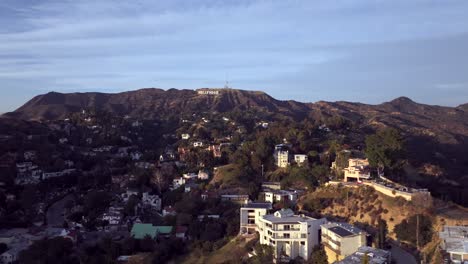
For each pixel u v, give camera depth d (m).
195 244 118.94
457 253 73.81
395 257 85.69
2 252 117.25
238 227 120.44
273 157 167.25
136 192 165.50
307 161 155.75
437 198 109.00
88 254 116.88
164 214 146.62
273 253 94.31
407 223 94.06
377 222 101.38
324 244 93.94
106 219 142.62
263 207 117.69
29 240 124.38
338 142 170.00
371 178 126.19
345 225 96.62
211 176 170.38
